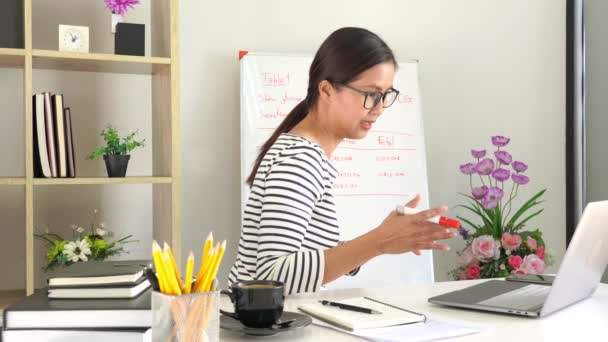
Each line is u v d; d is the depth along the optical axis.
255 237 1.41
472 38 3.22
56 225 2.62
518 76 3.29
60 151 2.29
